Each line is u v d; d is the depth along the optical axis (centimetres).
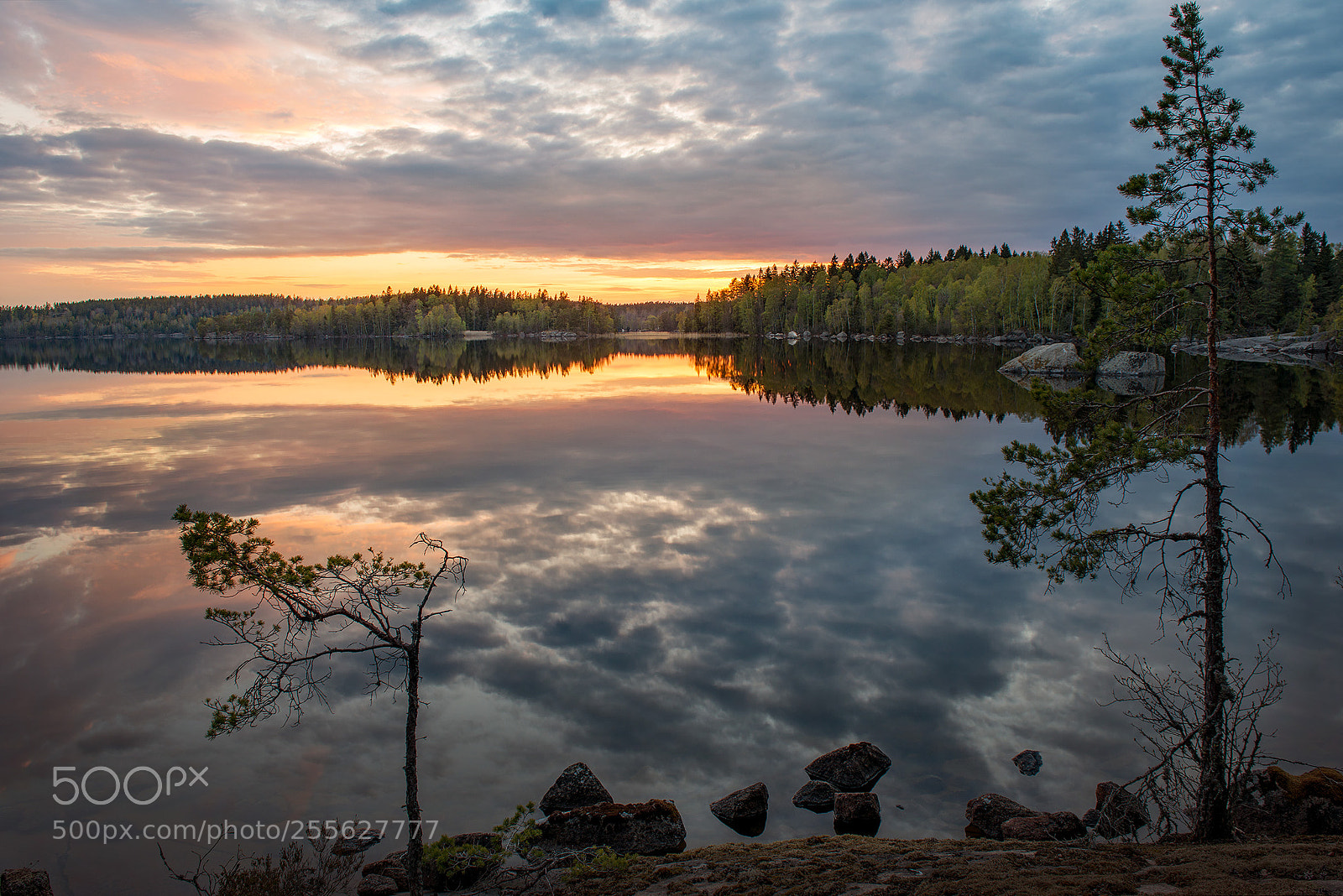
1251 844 691
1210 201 790
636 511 2061
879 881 637
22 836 834
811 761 991
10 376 6781
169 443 3114
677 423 3684
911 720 1077
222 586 636
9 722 1061
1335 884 524
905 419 3766
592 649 1267
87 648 1278
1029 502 884
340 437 3259
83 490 2297
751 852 768
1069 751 1004
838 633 1329
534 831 746
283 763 973
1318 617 1364
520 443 3112
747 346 13112
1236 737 897
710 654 1254
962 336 11469
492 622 1363
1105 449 824
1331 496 2148
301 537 1820
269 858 793
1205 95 785
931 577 1584
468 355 10975
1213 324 802
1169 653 1246
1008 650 1270
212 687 1155
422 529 1883
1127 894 539
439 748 1008
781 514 2030
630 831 851
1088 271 845
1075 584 1552
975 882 593
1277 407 3759
